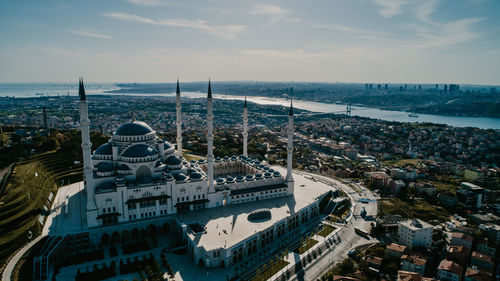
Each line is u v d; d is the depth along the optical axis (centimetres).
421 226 19675
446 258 18488
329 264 18075
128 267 16800
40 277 15850
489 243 19512
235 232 19225
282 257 18538
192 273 16788
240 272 17050
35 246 17525
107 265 17162
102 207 19762
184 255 18450
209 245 17650
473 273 16175
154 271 16575
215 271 17050
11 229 18475
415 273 15700
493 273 17288
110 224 19825
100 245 19112
